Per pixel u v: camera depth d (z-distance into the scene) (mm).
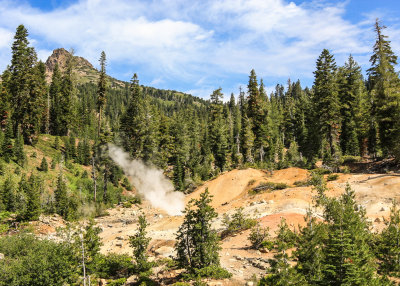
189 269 17969
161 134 68375
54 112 78125
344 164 48062
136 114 65625
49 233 33000
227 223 27938
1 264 19750
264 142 63906
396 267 15078
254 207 32531
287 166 54344
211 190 47188
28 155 58938
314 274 13453
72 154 70250
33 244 24781
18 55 61312
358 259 13008
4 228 32438
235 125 95625
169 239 28625
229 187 45781
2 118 60688
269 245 21125
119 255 24938
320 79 48500
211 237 18375
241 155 69688
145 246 20859
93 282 19609
